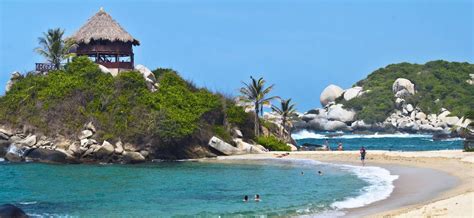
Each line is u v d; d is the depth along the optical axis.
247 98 80.44
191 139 69.50
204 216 27.47
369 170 48.69
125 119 66.88
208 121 73.94
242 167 55.94
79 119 66.81
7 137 67.19
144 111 68.19
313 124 190.38
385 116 189.88
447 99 198.38
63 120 66.88
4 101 71.44
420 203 29.16
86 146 63.91
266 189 38.16
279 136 87.00
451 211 23.27
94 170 54.78
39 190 38.94
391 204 29.34
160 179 45.62
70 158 63.38
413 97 198.50
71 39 80.06
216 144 70.56
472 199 25.98
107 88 70.38
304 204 30.64
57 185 41.81
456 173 42.69
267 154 70.12
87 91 69.44
